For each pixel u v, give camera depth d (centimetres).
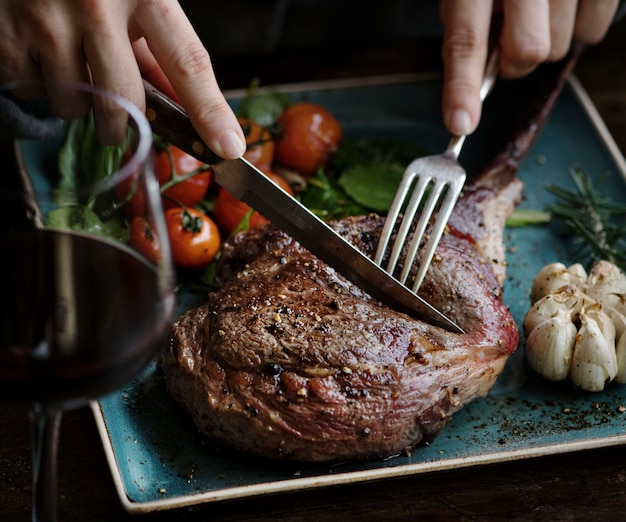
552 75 67
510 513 49
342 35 79
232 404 49
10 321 40
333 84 70
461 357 51
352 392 49
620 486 50
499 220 60
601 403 53
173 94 55
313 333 50
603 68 76
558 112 69
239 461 50
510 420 52
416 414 49
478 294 53
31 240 39
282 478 49
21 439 52
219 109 50
